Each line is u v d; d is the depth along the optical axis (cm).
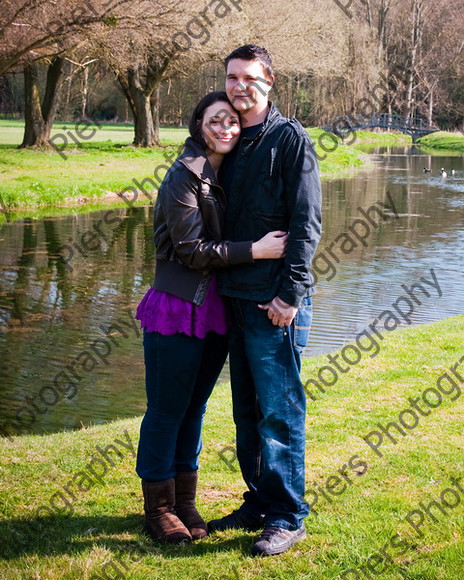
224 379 691
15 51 2197
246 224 323
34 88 2973
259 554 309
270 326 321
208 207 320
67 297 1034
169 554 312
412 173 3027
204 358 340
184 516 337
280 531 316
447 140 4962
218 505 361
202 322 322
